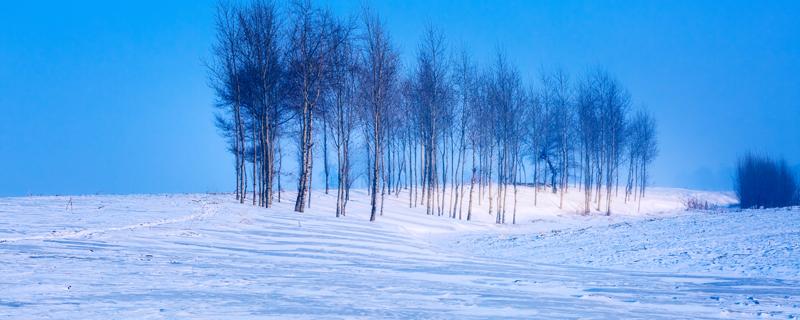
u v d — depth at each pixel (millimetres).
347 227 25484
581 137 58531
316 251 16328
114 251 12555
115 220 19891
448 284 10523
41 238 14141
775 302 9547
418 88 43500
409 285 9922
